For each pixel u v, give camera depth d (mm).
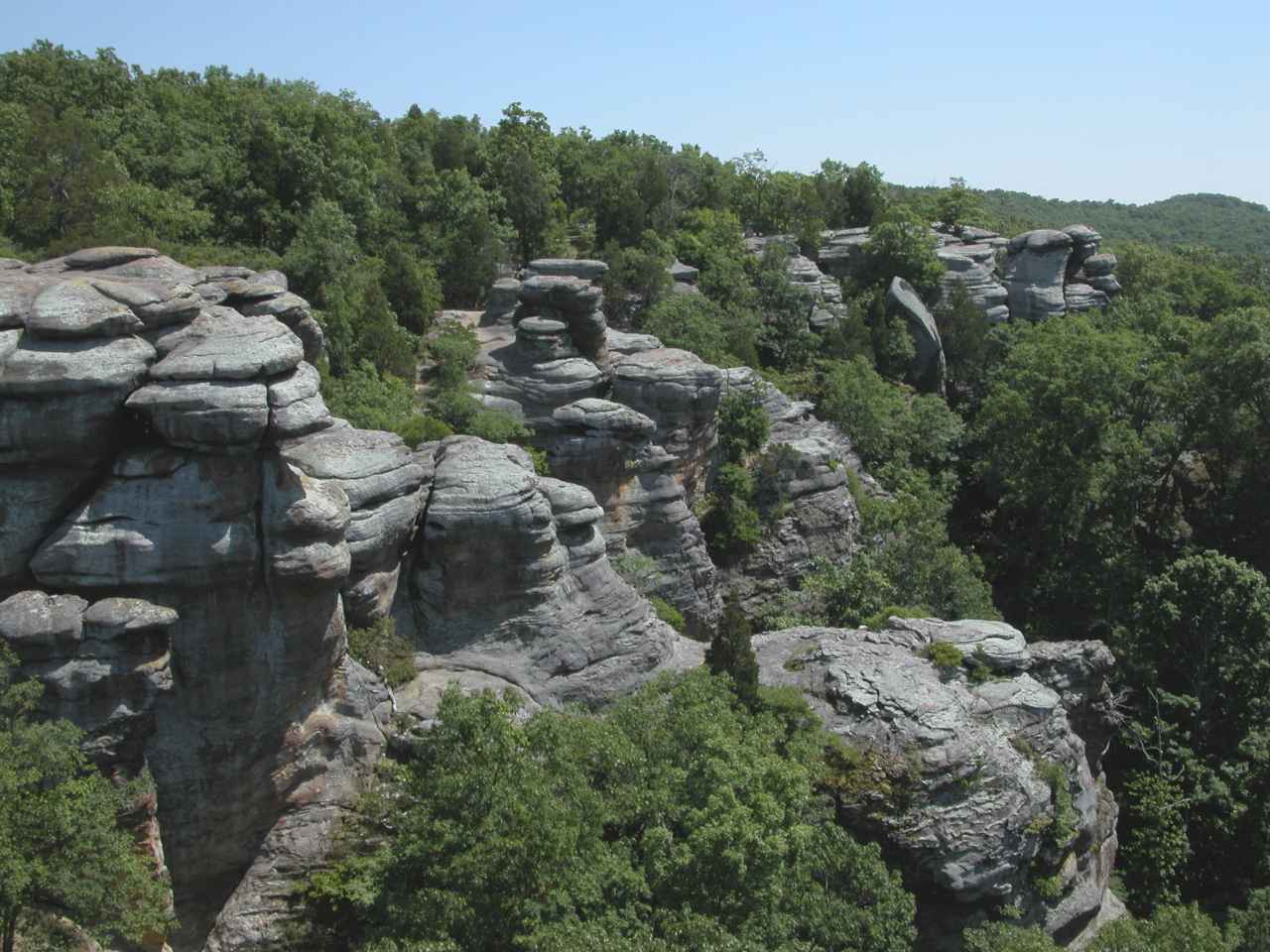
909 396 90812
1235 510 74312
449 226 83875
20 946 26000
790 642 47625
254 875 33219
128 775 30453
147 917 27609
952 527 80875
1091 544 72812
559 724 32156
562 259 81938
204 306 34219
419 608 40844
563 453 56938
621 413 56875
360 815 34344
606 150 115938
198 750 32344
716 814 29047
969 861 39281
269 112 87062
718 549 65062
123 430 31734
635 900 28844
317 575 32531
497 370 65812
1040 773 42688
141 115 81812
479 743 29891
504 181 91875
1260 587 56688
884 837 39188
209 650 32125
